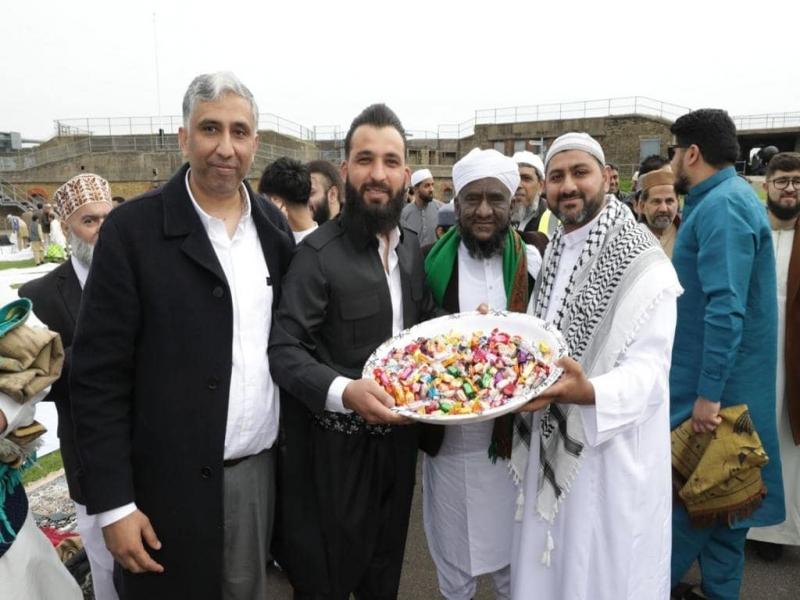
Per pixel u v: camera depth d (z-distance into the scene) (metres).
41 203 23.98
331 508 2.12
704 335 2.62
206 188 1.86
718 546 2.75
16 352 1.53
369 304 2.10
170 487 1.87
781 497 2.86
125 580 1.97
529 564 2.19
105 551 2.39
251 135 1.86
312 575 2.17
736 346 2.50
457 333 2.21
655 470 2.08
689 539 2.74
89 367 1.79
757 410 2.75
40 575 1.75
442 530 2.60
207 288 1.86
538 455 2.18
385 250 2.24
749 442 2.54
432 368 1.98
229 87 1.79
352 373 2.11
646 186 4.26
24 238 20.56
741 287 2.50
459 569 2.59
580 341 2.05
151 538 1.85
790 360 3.12
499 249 2.47
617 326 1.95
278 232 2.09
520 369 1.94
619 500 2.01
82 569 2.86
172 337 1.83
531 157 5.28
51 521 3.45
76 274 2.46
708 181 2.77
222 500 1.89
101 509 1.77
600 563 2.04
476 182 2.39
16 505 1.69
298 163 3.62
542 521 2.16
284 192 3.56
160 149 30.03
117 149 30.55
